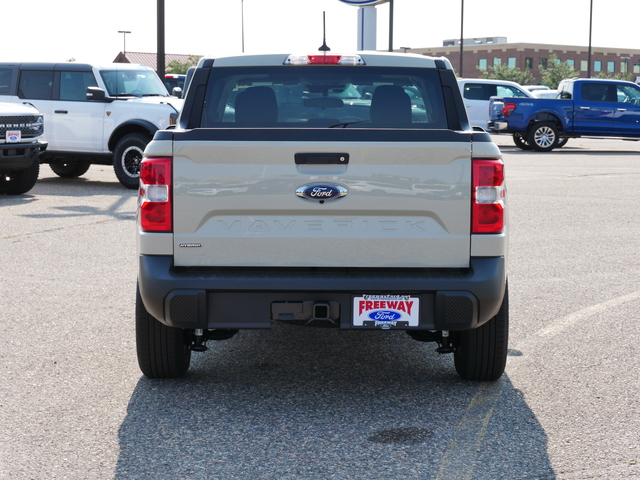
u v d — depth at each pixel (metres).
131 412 4.35
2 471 3.60
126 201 13.20
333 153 4.11
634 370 5.07
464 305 4.16
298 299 4.20
